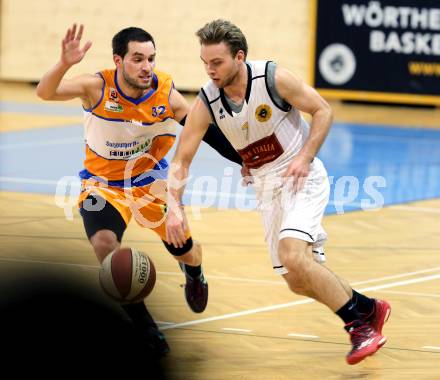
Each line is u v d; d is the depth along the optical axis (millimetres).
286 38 37656
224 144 11219
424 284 14125
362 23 36156
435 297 13438
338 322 12289
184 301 13195
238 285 14070
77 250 15758
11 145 27859
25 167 24328
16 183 22172
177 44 38875
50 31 40625
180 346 11180
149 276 10250
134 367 10133
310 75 37219
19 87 41406
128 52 10969
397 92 36406
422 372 10312
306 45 37500
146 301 13156
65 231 17234
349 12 36219
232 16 38094
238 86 10117
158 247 16469
